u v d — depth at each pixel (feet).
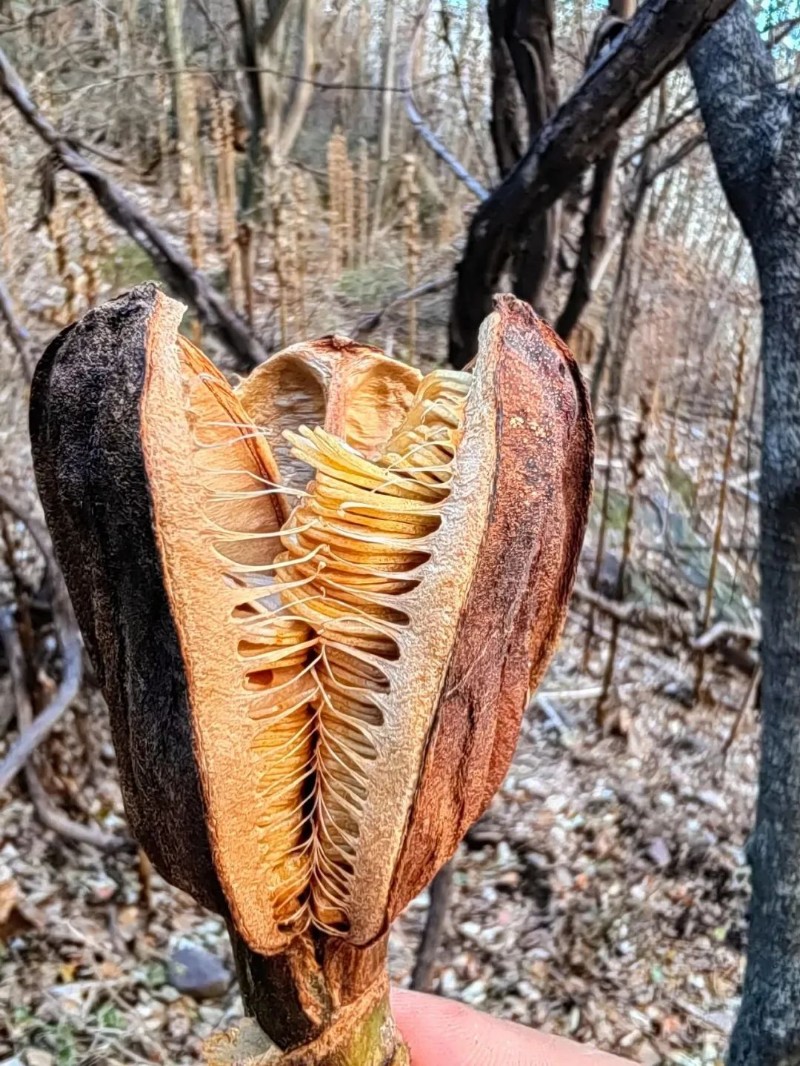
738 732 12.59
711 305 16.88
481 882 10.02
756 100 5.72
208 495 2.42
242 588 2.36
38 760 9.76
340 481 2.48
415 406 2.77
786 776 5.67
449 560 2.39
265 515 2.80
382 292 12.21
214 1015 8.27
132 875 9.37
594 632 13.53
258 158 12.82
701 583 14.60
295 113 14.78
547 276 8.00
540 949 9.29
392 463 2.58
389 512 2.47
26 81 13.20
